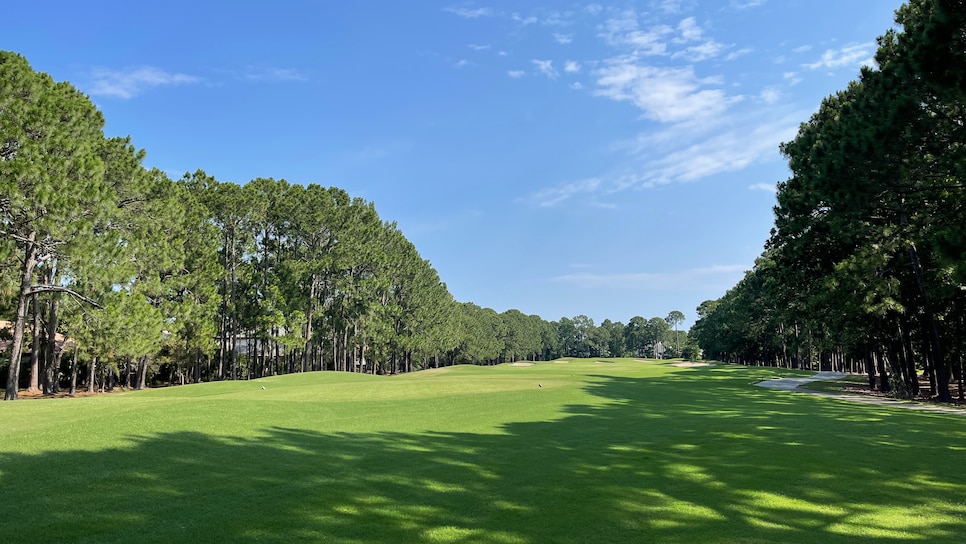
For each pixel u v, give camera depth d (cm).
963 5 1002
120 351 2788
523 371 5053
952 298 2736
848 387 3375
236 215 4575
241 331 4794
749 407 1981
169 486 770
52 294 3027
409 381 2859
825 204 2444
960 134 1352
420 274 7044
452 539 573
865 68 1831
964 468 931
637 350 17688
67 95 2745
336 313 5403
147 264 3269
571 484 821
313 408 1641
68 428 1119
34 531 577
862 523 633
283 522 621
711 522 636
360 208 5762
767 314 6375
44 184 2002
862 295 2569
